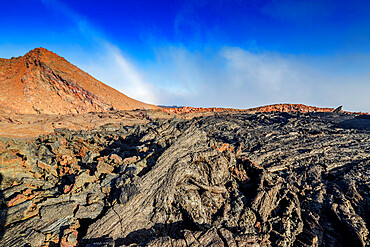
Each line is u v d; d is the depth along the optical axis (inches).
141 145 803.4
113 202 494.9
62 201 477.4
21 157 611.2
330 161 936.3
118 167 627.8
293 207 605.0
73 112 2726.4
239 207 568.7
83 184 541.3
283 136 1365.7
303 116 2134.6
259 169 705.6
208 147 728.3
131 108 3366.1
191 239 408.2
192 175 617.0
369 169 837.2
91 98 2955.2
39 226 412.5
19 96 2406.5
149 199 517.0
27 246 359.9
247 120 2133.4
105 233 426.0
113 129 1405.0
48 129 1453.0
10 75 2642.7
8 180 508.1
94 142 992.9
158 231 468.4
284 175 864.3
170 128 959.0
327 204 646.5
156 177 569.6
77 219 457.7
